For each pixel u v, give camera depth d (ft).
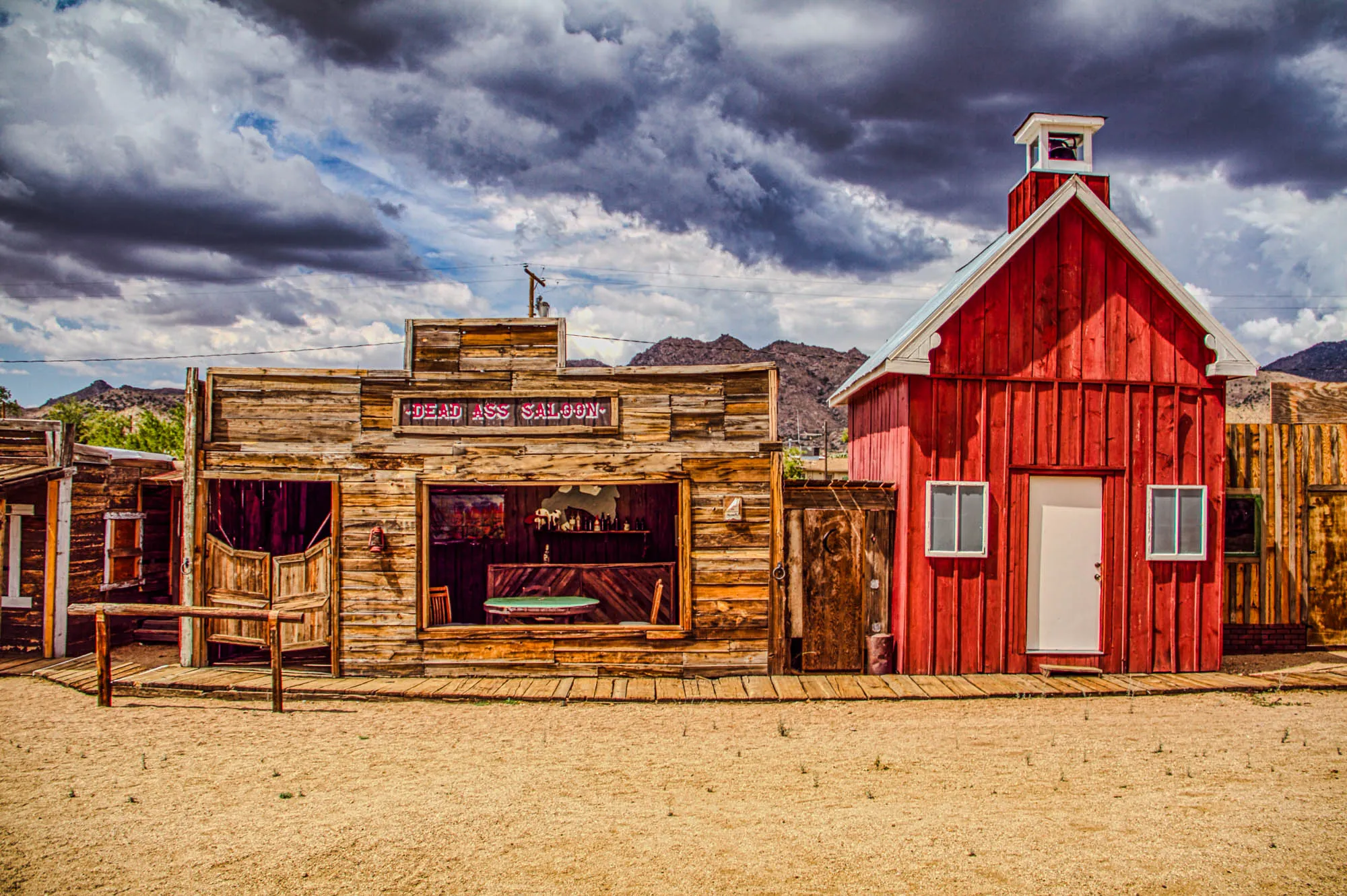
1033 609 36.37
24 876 16.93
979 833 18.79
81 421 105.60
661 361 422.00
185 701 33.19
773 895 15.87
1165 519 36.40
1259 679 35.01
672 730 29.04
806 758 25.68
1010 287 36.35
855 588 36.76
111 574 43.34
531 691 33.50
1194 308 36.27
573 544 45.96
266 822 19.95
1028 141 40.52
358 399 36.81
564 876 16.84
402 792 22.38
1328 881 15.89
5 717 30.48
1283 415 42.27
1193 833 18.40
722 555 36.35
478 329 36.86
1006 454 36.17
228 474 36.88
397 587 36.29
